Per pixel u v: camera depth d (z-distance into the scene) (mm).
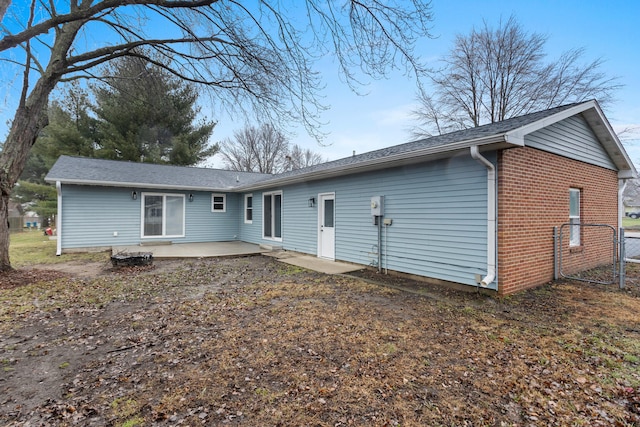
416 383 2877
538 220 6352
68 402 2609
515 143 5027
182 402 2607
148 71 9352
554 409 2506
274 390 2775
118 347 3668
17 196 23688
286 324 4348
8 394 2723
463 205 6121
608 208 8930
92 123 18203
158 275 7754
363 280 7160
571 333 3992
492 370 3102
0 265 7465
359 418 2404
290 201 11750
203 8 6965
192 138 20266
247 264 9406
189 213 14344
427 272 6855
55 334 4066
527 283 6090
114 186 12469
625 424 2330
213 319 4586
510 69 18781
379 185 8062
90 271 8234
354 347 3621
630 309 4930
